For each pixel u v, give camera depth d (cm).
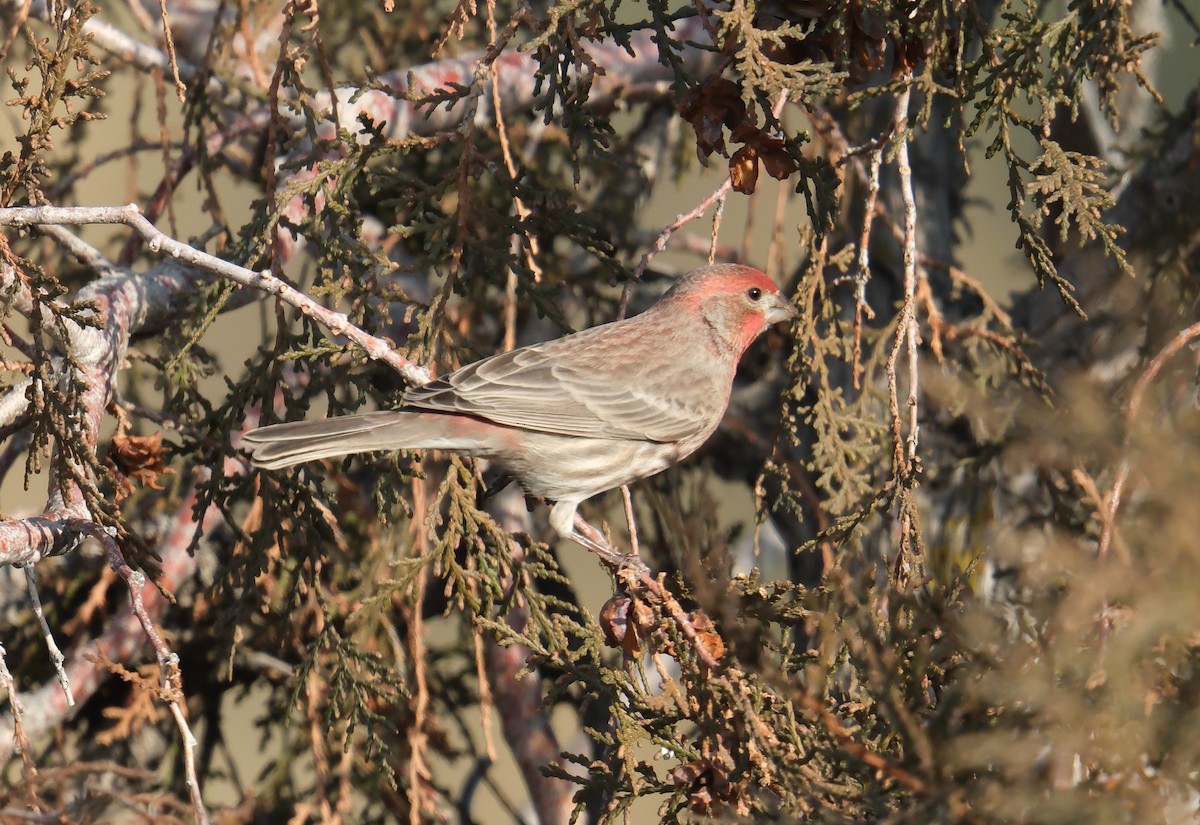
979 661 666
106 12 1462
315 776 1157
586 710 1247
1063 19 877
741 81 901
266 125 1258
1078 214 854
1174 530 574
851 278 1082
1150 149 1206
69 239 1095
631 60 1331
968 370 1245
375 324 1080
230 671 1030
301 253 1648
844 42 887
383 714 1195
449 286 1010
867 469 1251
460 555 1311
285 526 1136
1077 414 619
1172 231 1195
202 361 1131
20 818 799
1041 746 617
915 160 1327
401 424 985
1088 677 616
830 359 1318
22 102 891
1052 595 678
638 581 870
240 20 1246
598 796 1312
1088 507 1122
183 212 1800
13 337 933
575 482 1070
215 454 1024
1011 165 880
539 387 1045
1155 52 1312
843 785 698
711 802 784
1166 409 1002
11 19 1246
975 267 1948
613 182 1420
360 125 1226
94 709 1270
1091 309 1240
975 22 889
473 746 1279
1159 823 579
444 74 1255
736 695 773
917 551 855
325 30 1448
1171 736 591
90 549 1292
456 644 1312
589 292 1403
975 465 1189
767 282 1150
